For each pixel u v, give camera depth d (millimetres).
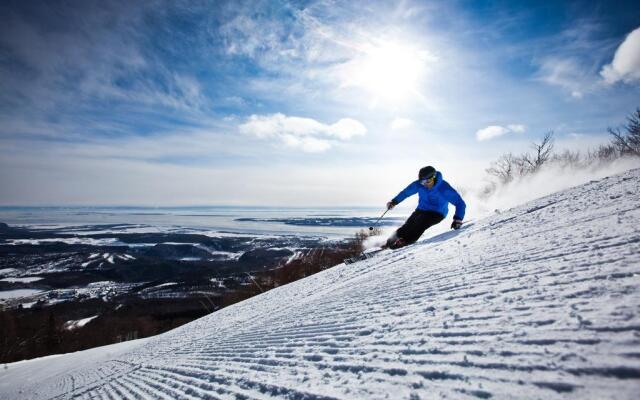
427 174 6703
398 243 7426
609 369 1053
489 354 1443
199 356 4645
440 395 1290
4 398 11938
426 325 2068
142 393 3590
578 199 4547
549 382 1105
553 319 1501
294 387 1918
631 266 1731
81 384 7770
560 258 2293
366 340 2271
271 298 9453
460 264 3361
